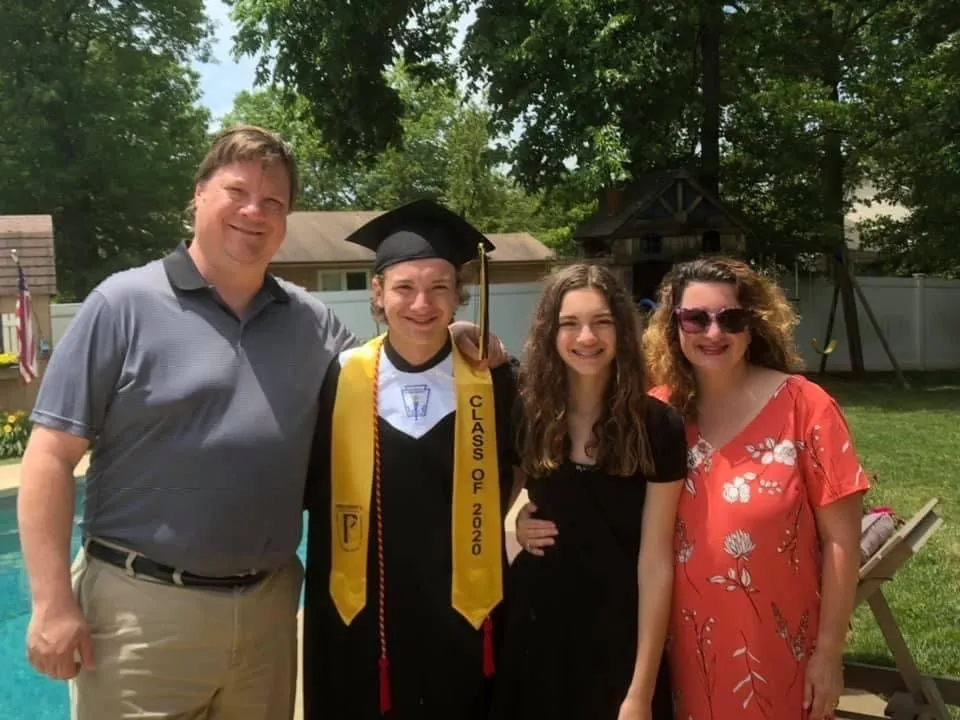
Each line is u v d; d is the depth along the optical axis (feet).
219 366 7.96
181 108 96.27
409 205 8.71
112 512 7.90
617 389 8.14
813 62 59.00
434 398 8.82
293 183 8.51
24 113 84.02
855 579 8.07
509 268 93.40
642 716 7.97
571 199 57.47
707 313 8.27
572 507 8.29
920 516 10.72
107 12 90.58
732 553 8.02
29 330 38.99
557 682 8.25
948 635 14.25
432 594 8.57
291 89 51.57
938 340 63.41
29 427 37.58
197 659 7.95
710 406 8.63
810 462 8.10
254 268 8.15
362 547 8.63
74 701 8.16
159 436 7.80
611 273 8.35
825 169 58.65
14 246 41.55
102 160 87.04
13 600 22.47
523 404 8.58
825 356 58.03
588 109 43.42
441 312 8.63
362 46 49.34
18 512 7.65
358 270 88.63
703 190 48.83
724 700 8.07
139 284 7.97
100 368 7.69
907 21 55.36
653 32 42.80
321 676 8.77
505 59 43.47
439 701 8.57
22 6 84.33
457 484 8.68
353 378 8.81
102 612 7.86
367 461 8.66
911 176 58.65
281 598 8.57
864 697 12.35
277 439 8.11
